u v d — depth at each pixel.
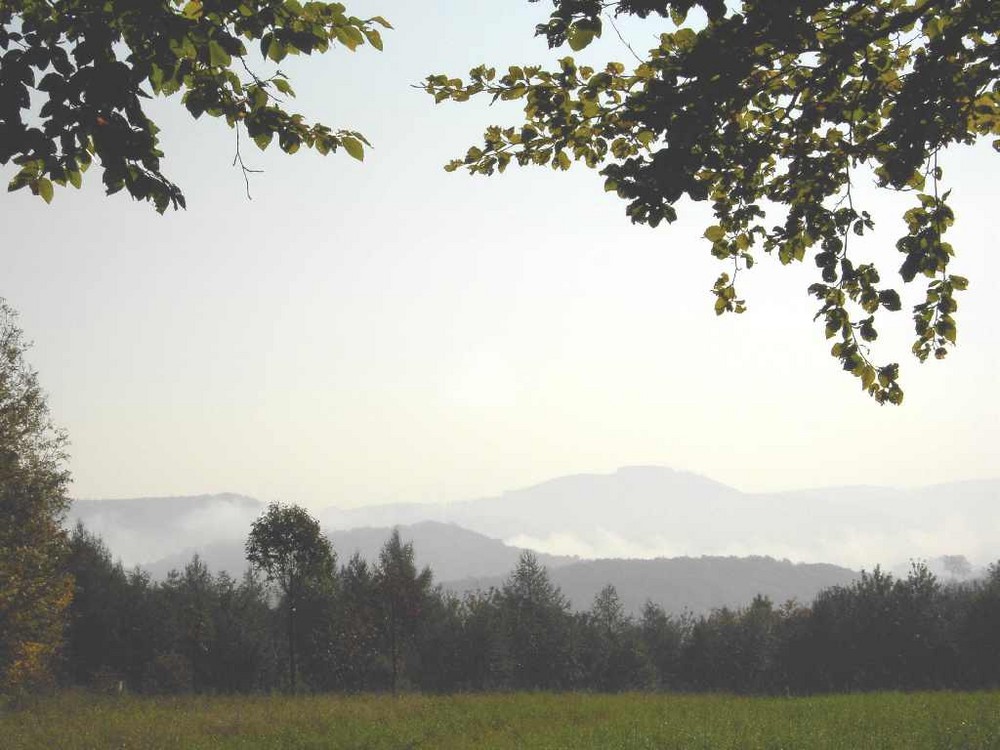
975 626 43.38
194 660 48.81
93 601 50.38
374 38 5.32
